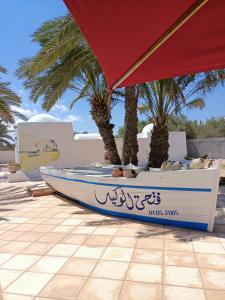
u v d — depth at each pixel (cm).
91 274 366
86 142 1719
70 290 330
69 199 898
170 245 450
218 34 221
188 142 2088
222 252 416
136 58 259
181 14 188
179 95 1014
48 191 1012
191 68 301
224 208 679
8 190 1227
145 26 205
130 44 231
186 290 318
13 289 338
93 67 941
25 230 579
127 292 319
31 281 356
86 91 1102
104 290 326
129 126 1019
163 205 548
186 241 464
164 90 1061
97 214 675
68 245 475
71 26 636
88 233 532
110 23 199
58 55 728
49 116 1733
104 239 494
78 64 853
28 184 1386
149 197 563
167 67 294
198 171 503
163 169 625
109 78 313
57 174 872
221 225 544
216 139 1991
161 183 541
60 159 1658
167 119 1110
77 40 744
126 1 171
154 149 1106
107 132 1098
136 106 1025
